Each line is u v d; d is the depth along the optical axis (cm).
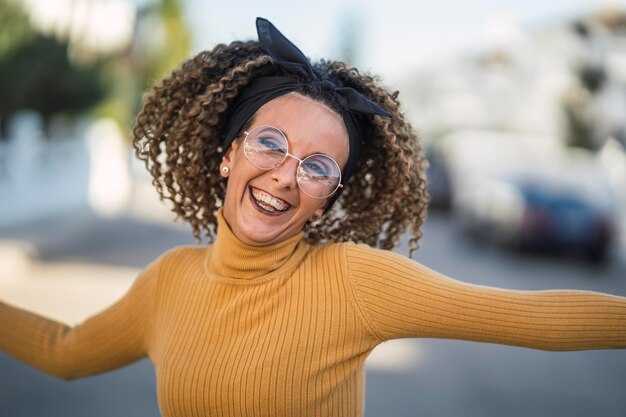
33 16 1198
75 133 1703
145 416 439
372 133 190
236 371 165
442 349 665
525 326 155
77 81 1325
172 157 199
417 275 164
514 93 3456
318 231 201
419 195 200
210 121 188
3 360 530
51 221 1384
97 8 1803
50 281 824
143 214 1783
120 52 2308
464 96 3641
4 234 1123
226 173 184
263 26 178
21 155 1353
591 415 502
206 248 191
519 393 543
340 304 165
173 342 175
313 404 165
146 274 191
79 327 196
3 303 202
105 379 505
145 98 204
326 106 173
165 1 2673
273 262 172
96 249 1109
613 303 157
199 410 168
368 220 202
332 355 165
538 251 1313
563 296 158
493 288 162
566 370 624
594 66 2697
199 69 194
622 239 1677
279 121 172
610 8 2952
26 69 1168
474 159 1991
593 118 2470
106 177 2034
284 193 170
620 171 2102
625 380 602
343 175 180
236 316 170
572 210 1283
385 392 518
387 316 163
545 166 1498
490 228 1406
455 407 496
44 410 438
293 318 166
